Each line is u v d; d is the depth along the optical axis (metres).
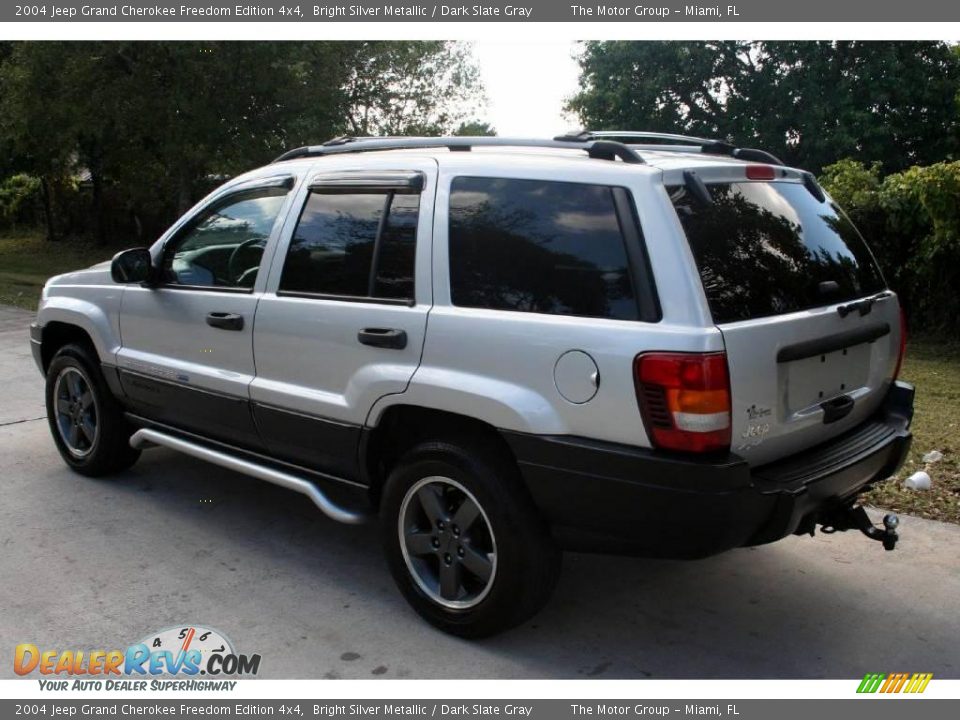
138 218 24.31
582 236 3.14
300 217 4.05
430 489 3.54
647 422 2.91
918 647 3.51
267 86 14.08
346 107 15.80
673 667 3.37
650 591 3.99
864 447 3.48
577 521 3.13
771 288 3.17
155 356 4.69
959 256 9.56
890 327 3.79
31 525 4.64
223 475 5.48
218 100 14.07
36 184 28.11
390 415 3.64
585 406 3.04
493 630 3.43
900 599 3.90
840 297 3.50
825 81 23.52
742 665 3.38
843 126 22.44
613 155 3.24
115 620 3.66
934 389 7.59
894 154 23.34
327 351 3.80
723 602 3.88
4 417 6.80
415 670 3.33
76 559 4.23
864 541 4.50
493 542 3.32
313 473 4.05
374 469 3.81
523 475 3.18
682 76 24.77
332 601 3.86
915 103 23.23
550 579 3.34
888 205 9.80
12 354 9.46
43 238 27.44
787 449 3.24
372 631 3.61
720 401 2.85
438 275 3.47
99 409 5.14
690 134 25.53
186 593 3.91
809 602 3.88
